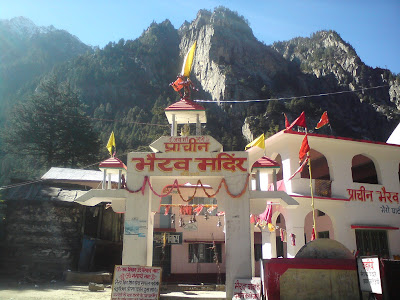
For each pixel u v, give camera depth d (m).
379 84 135.50
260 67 123.19
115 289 10.53
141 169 12.41
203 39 127.38
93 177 23.72
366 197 18.98
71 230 19.70
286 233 17.22
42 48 154.88
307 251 10.59
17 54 146.62
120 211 12.63
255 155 20.97
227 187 12.15
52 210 19.72
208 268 22.28
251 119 92.88
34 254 18.94
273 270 9.86
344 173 18.94
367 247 18.44
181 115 13.91
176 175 12.28
